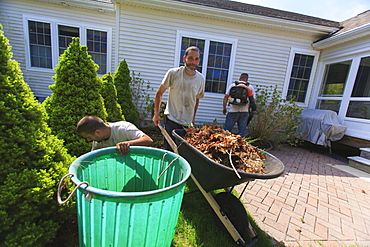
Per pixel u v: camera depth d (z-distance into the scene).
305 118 5.71
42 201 1.26
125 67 5.19
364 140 4.81
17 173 1.22
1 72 1.25
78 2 6.17
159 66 5.71
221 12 5.26
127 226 0.88
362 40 4.89
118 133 1.67
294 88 6.51
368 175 3.81
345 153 5.42
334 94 5.83
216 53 5.90
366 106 4.86
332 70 5.93
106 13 6.66
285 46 6.05
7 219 1.12
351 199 2.81
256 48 5.94
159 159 1.47
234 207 1.71
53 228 1.31
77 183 0.84
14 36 6.42
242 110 4.47
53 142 1.57
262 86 6.23
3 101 1.23
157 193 0.87
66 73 2.27
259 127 5.65
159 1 4.91
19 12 6.23
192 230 1.85
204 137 1.84
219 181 1.54
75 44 2.35
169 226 1.07
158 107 2.59
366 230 2.14
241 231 1.67
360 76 5.03
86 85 2.36
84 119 1.49
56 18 6.42
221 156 1.60
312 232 2.05
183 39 5.67
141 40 5.42
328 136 5.05
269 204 2.53
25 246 1.13
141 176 1.52
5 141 1.20
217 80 6.13
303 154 5.12
